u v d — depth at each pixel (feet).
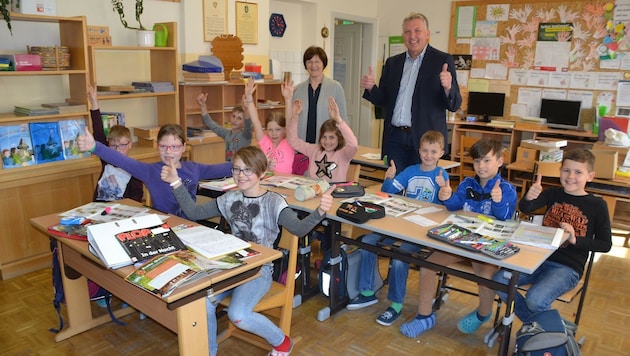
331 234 8.77
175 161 8.65
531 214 10.05
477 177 8.73
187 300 5.45
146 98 14.34
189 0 14.75
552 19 18.90
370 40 23.15
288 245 7.22
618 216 15.39
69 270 7.98
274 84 17.58
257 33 17.07
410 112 11.25
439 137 9.43
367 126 23.89
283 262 7.82
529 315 7.51
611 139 15.35
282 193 9.21
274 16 18.93
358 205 8.08
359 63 23.58
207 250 6.09
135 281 5.40
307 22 20.06
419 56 11.07
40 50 10.61
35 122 11.02
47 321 8.87
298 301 9.45
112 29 13.19
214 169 9.39
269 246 7.35
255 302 6.71
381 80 11.96
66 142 11.39
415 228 7.47
